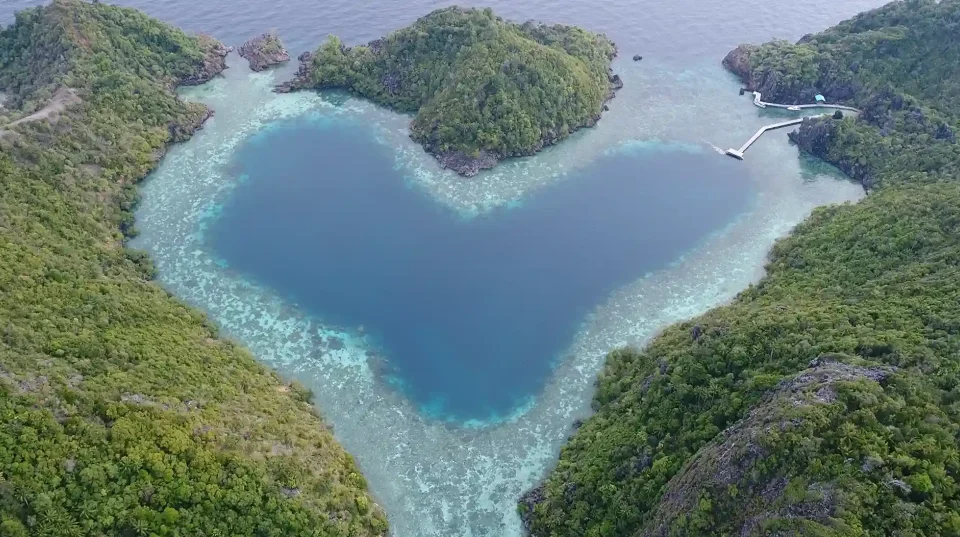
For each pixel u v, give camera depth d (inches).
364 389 4500.5
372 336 4867.1
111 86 6318.9
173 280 5196.9
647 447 3585.1
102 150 5821.9
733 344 3818.9
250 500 3235.7
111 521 2942.9
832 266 4640.8
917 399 2908.5
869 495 2551.7
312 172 6363.2
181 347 4133.9
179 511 3095.5
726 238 5743.1
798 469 2763.3
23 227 4621.1
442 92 6727.4
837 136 6461.6
